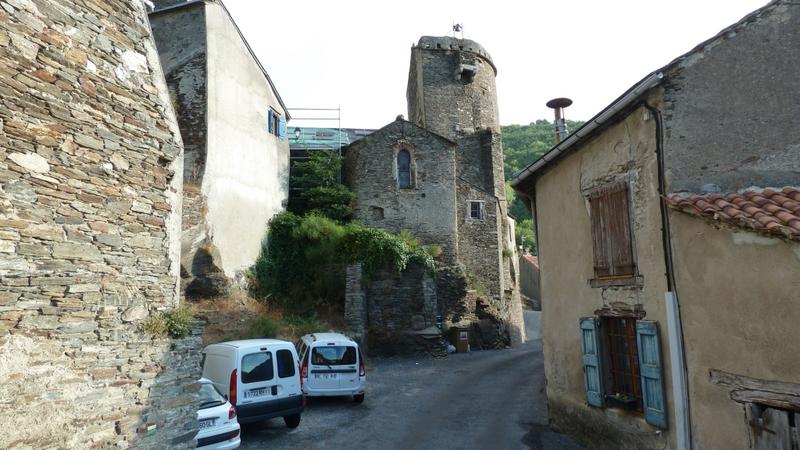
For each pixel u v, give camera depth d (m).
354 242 18.17
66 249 4.82
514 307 26.03
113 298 5.25
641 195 6.33
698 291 5.33
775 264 4.57
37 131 4.70
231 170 15.98
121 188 5.53
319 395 10.52
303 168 21.17
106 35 5.60
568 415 8.21
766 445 4.56
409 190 21.52
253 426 8.99
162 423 5.57
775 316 4.55
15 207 4.43
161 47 15.43
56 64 4.96
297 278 18.14
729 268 4.99
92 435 4.80
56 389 4.54
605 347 7.16
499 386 12.57
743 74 5.96
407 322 17.80
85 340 4.88
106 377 5.02
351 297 17.17
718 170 5.77
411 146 21.98
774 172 5.71
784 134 5.78
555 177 8.79
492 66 30.78
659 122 5.99
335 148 22.50
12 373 4.20
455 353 18.86
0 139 4.38
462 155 27.77
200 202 14.19
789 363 4.41
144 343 5.49
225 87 15.89
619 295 6.73
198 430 6.16
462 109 28.50
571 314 8.10
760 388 4.63
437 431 8.65
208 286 14.16
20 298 4.36
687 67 5.97
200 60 15.02
